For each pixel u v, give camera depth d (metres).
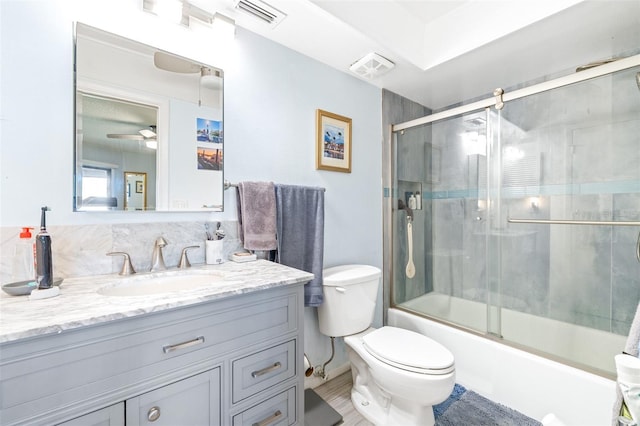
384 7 1.59
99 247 1.06
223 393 0.90
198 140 1.30
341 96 1.91
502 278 2.02
